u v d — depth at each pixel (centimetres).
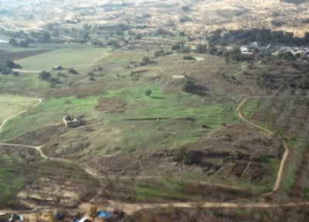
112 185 5347
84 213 4744
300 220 4453
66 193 5225
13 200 5109
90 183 5444
